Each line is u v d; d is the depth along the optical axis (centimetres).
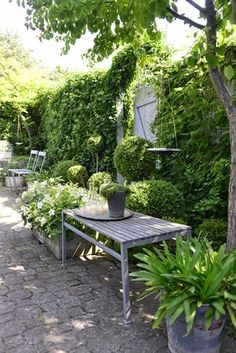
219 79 207
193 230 321
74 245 316
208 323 151
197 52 222
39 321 205
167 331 179
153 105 474
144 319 207
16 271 286
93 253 330
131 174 419
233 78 291
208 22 200
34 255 327
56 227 322
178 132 403
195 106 370
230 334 187
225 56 298
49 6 209
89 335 190
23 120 869
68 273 281
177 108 407
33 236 387
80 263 306
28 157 818
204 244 201
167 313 157
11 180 732
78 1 204
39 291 246
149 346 179
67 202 331
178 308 153
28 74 898
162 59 433
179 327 162
